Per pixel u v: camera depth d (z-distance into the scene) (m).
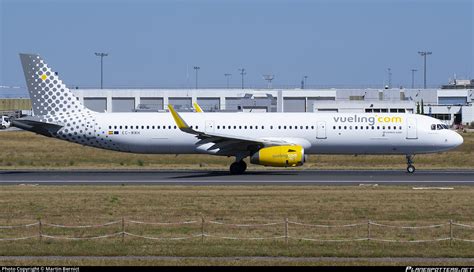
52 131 177.12
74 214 107.88
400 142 170.75
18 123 176.00
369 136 170.75
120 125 175.88
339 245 84.81
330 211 109.12
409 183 147.88
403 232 93.69
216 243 86.25
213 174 169.25
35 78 177.38
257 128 172.50
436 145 170.88
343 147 172.12
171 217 104.88
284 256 78.81
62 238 89.69
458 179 155.88
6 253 80.19
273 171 177.25
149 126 175.25
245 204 116.25
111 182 152.25
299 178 158.38
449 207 112.69
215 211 109.69
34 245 85.12
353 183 148.00
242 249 82.00
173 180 155.38
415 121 171.12
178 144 175.25
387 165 196.50
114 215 106.75
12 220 102.75
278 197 123.81
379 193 128.75
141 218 104.12
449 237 90.25
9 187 142.25
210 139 168.12
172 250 81.44
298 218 103.38
